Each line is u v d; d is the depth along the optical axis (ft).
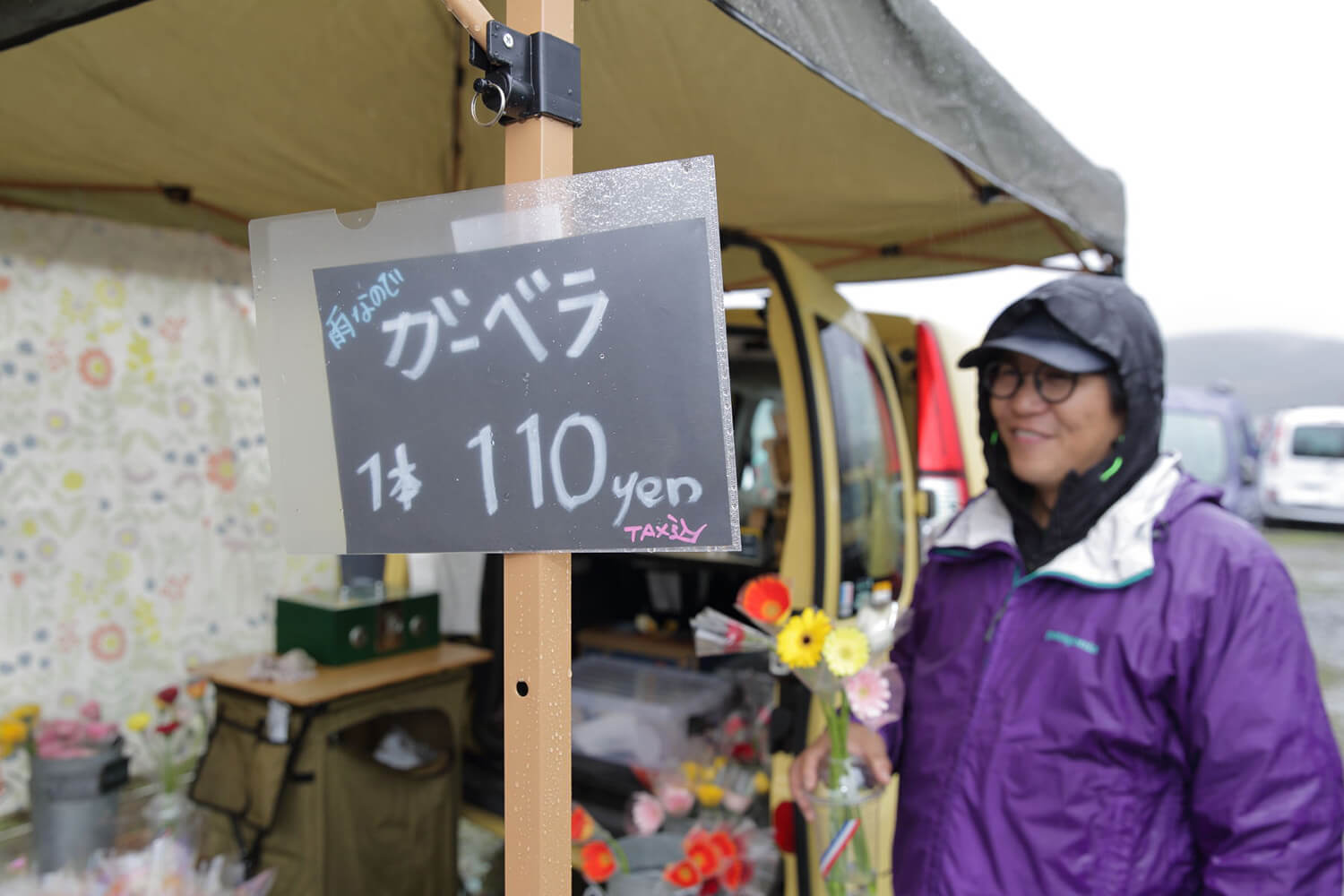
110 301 11.11
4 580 10.26
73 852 7.79
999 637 4.10
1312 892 3.28
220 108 6.50
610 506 2.57
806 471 7.04
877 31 4.80
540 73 2.61
